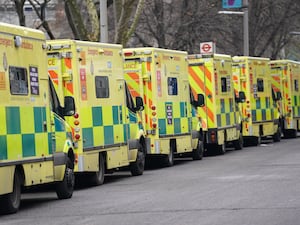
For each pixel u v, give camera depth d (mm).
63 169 31344
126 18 59469
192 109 52531
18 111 27656
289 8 97250
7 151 26594
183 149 49469
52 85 32344
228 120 58531
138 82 45750
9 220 25719
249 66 64312
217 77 56531
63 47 36062
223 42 100750
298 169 41281
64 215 26422
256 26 97312
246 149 61969
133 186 36094
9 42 27312
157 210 26516
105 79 39000
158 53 46281
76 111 35875
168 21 86375
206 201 28547
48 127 30156
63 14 95125
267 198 28906
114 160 39406
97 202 30016
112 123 39375
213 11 90062
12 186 26969
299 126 77812
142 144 43625
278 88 73875
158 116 45844
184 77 50312
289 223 22906
